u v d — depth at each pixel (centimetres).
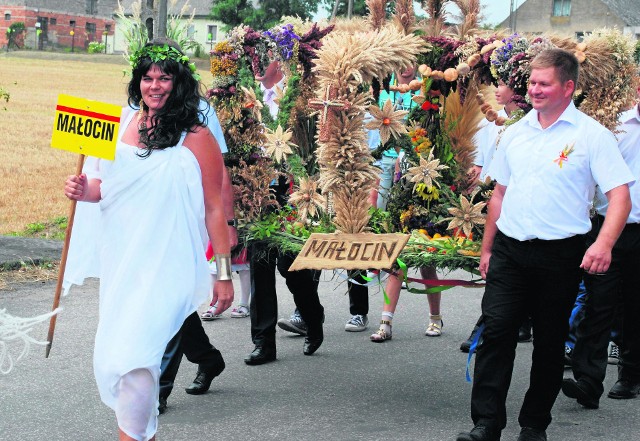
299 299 655
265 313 648
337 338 736
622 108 564
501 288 466
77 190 397
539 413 480
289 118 623
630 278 572
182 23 743
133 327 381
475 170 604
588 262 449
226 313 803
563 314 466
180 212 396
